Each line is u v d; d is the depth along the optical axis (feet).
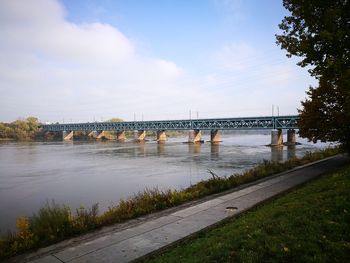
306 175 64.90
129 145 352.90
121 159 186.70
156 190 60.44
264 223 30.53
